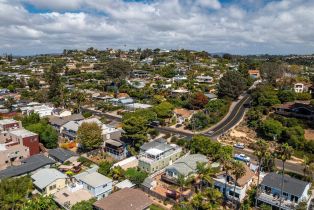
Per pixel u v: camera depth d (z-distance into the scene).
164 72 192.25
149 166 63.66
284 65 164.38
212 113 106.75
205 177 53.31
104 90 159.50
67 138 88.00
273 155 61.59
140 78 186.25
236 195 52.97
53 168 62.84
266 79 144.62
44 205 45.38
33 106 116.12
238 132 92.06
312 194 54.97
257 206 51.53
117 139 78.12
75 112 117.00
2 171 59.75
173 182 58.53
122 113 115.25
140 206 46.50
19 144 71.81
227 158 55.34
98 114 117.00
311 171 61.62
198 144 73.12
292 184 51.09
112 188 56.25
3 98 135.88
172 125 101.50
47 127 82.38
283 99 111.88
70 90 152.62
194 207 49.62
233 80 129.12
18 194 47.72
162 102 120.19
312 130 85.94
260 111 101.94
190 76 174.75
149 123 97.62
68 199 51.16
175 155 71.81
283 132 82.31
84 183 55.03
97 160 72.12
